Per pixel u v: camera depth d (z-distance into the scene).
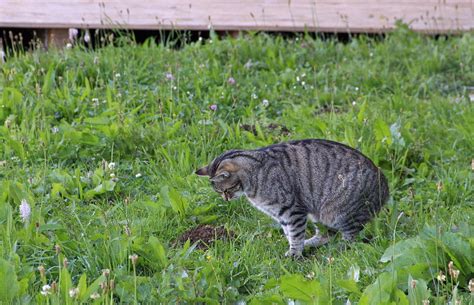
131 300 6.72
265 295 6.92
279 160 8.23
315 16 14.00
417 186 9.14
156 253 7.28
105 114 10.13
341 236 8.38
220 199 8.72
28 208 7.53
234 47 12.53
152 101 10.78
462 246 6.94
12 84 11.05
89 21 13.33
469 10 14.36
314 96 11.54
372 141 9.84
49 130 9.84
